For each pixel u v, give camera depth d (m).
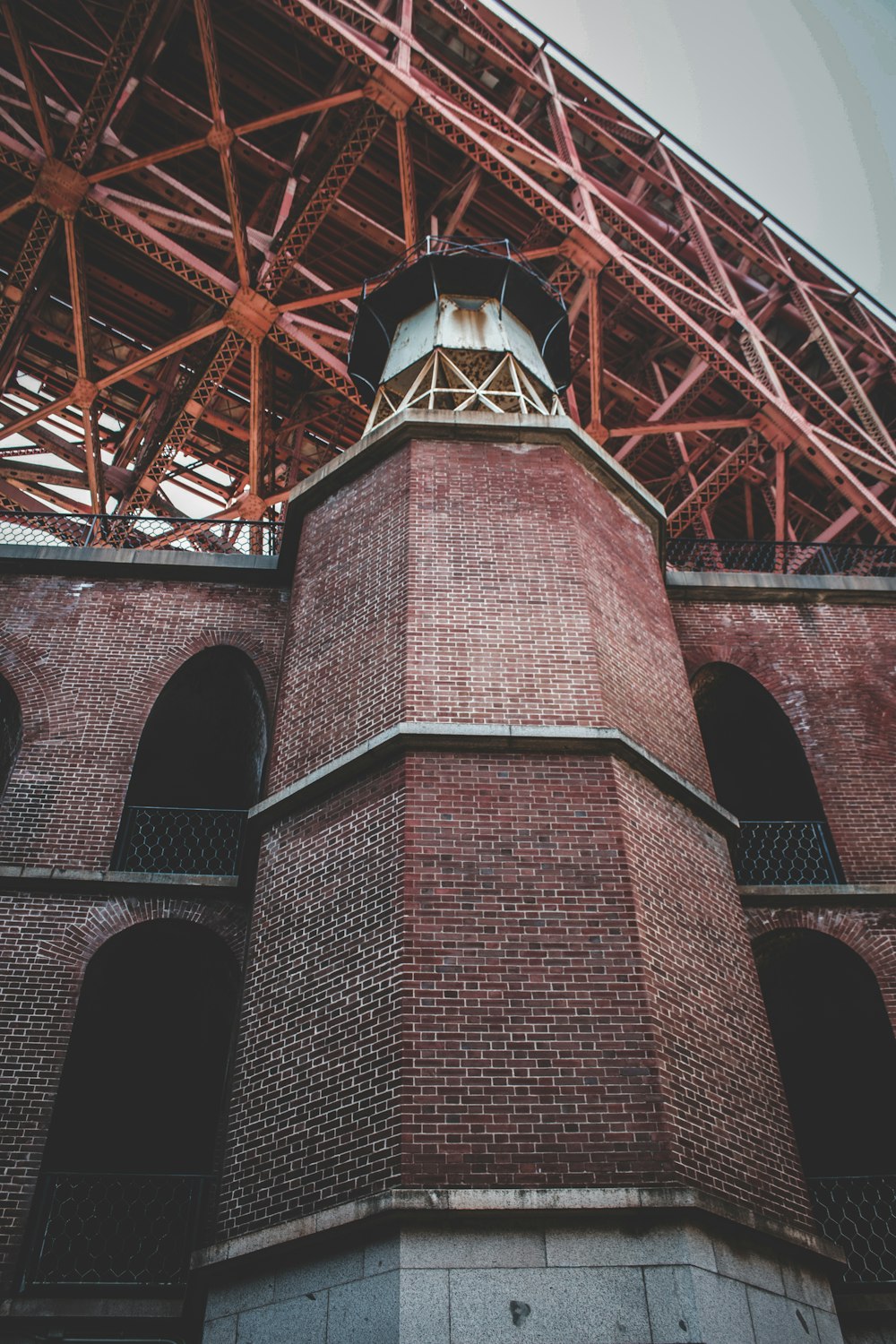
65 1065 11.61
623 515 15.19
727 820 12.03
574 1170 8.22
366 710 11.75
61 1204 12.48
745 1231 8.43
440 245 23.94
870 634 16.81
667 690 13.18
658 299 21.06
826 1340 8.52
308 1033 9.60
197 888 12.70
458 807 10.41
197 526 24.33
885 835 14.34
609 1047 8.95
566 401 21.75
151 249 19.36
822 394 22.52
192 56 22.89
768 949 13.21
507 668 11.73
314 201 19.36
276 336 20.31
